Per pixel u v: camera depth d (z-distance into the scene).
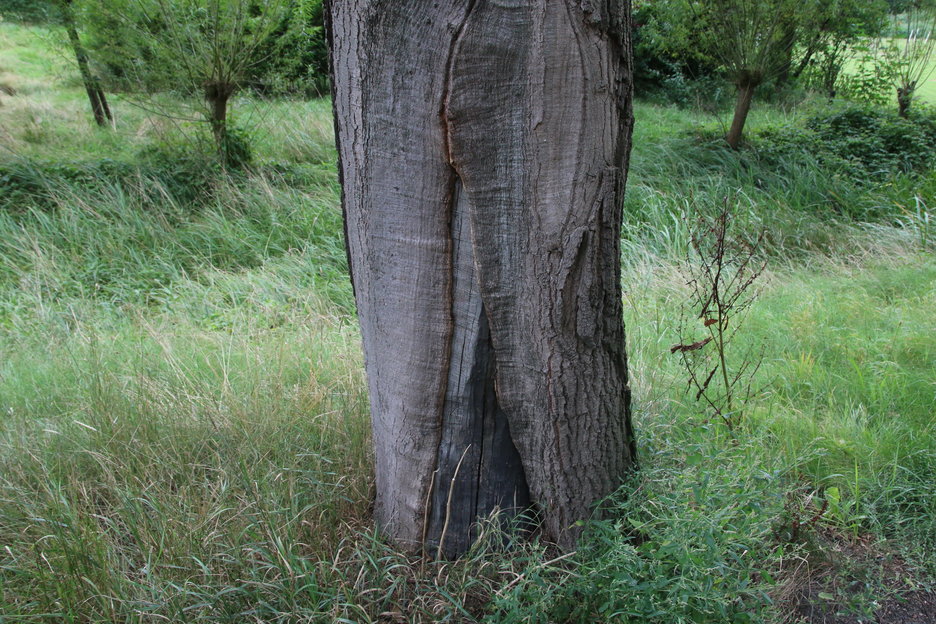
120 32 7.77
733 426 3.01
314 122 10.01
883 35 11.55
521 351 2.11
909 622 2.31
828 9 9.32
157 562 2.21
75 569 2.18
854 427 3.26
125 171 7.67
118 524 2.52
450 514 2.34
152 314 5.49
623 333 2.29
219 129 8.09
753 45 9.03
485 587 2.21
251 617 2.11
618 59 1.94
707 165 8.98
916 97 11.64
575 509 2.29
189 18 7.58
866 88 11.90
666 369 3.84
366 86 1.92
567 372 2.11
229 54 7.75
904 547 2.61
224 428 2.98
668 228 6.86
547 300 2.02
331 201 7.43
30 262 6.14
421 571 2.30
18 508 2.56
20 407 3.46
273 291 5.68
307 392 3.29
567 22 1.80
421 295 2.07
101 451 2.86
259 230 7.02
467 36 1.77
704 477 2.27
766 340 4.39
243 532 2.29
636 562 2.03
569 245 1.96
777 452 3.04
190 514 2.42
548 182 1.92
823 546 2.58
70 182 7.41
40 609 2.13
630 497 2.28
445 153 1.90
